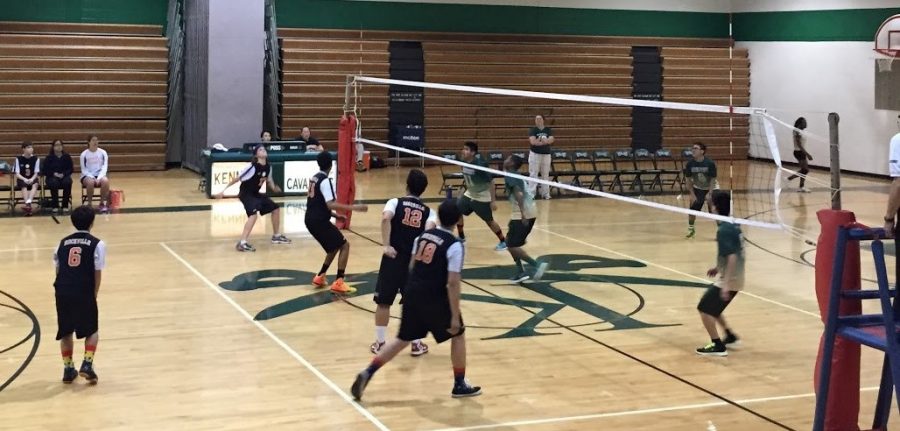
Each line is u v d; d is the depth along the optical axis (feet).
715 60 87.35
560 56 83.87
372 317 31.86
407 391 24.40
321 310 32.68
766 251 45.19
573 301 34.65
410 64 79.92
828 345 19.17
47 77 69.56
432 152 80.48
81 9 72.54
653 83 86.22
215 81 67.05
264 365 26.45
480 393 24.20
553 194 65.46
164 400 23.41
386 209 27.17
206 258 41.22
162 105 72.84
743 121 87.20
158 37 73.31
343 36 79.15
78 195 59.36
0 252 41.81
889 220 18.52
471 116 81.35
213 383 24.79
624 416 22.68
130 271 38.32
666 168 81.35
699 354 28.12
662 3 88.02
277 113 77.15
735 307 34.06
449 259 22.76
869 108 75.05
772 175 75.41
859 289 20.06
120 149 71.97
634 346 28.94
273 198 59.88
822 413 19.48
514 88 82.79
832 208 20.80
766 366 27.02
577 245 45.96
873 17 74.38
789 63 83.15
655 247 45.55
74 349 27.63
